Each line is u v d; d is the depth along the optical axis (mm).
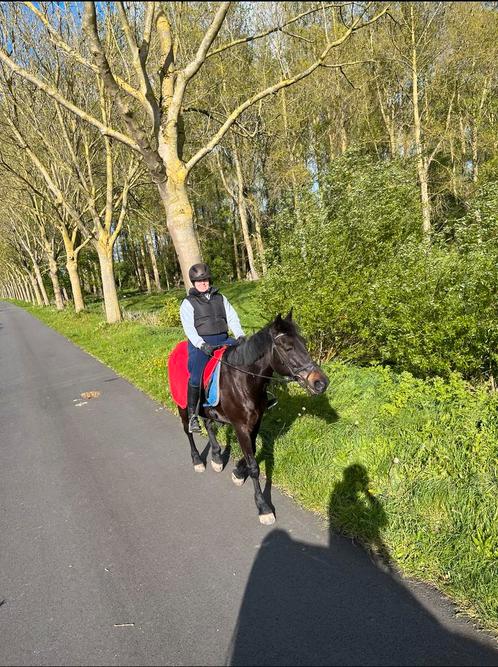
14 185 23297
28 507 4898
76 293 27578
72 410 8406
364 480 4191
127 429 7082
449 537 3355
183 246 8125
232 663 2691
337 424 5254
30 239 42406
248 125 19375
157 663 2758
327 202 8172
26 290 65438
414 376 6254
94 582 3553
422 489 3818
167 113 7945
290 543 3736
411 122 20891
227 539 3908
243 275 43750
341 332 7473
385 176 7977
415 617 2859
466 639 2668
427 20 16250
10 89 14719
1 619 3244
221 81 18016
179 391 5137
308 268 7422
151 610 3191
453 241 6656
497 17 16891
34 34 14180
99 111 16547
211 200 38500
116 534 4188
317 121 22828
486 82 20219
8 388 10984
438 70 18875
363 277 6961
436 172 22125
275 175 24203
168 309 16672
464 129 22266
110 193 17812
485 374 5688
